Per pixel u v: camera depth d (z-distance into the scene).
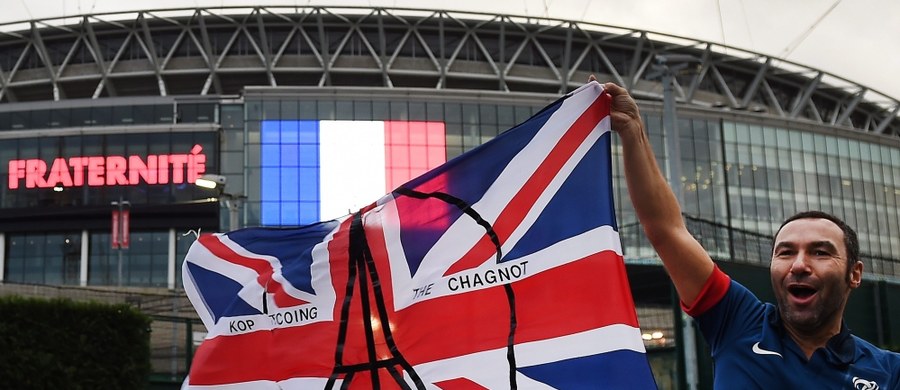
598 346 4.45
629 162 4.25
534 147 4.88
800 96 97.94
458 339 4.91
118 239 64.31
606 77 90.94
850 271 3.49
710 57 93.00
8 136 77.38
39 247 76.25
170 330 19.69
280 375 5.56
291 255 5.74
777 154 77.50
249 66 87.69
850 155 80.69
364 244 5.36
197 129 75.81
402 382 5.04
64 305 13.26
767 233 75.25
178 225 75.00
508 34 89.44
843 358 3.45
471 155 5.07
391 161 71.88
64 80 89.12
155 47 89.38
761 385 3.50
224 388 5.71
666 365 22.30
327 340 5.38
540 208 4.80
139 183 75.62
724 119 76.50
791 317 3.48
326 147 71.62
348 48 88.00
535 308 4.70
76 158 76.56
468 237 5.00
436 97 73.38
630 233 59.72
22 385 12.65
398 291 5.21
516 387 4.65
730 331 3.69
